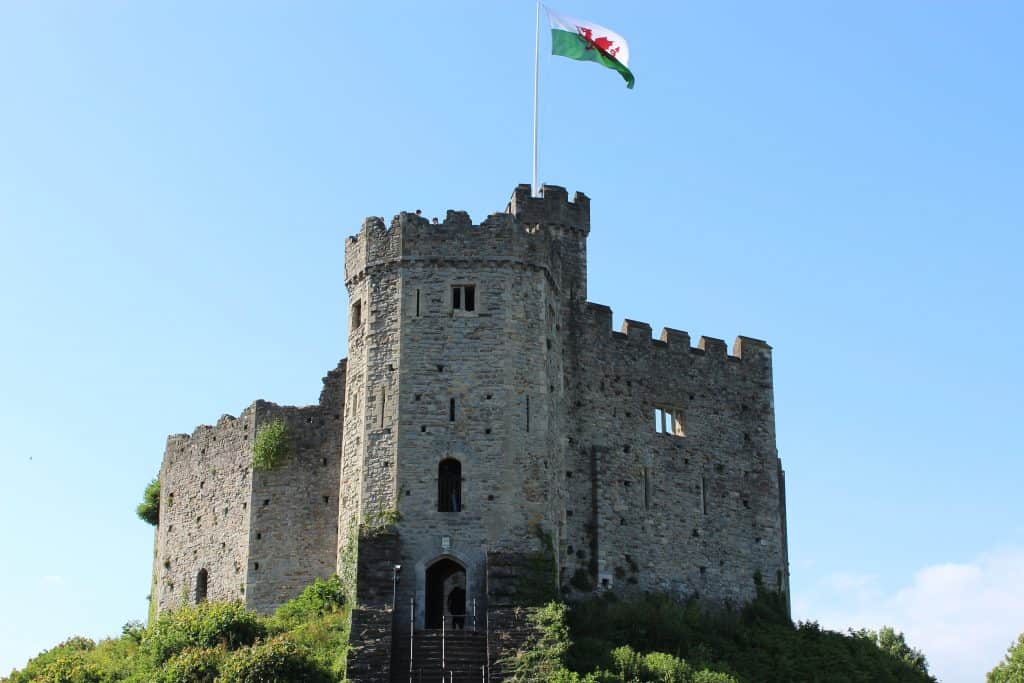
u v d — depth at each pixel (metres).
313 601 80.19
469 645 73.88
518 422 78.88
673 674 74.94
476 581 76.12
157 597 97.19
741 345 97.25
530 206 91.94
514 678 71.50
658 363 92.69
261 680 70.19
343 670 71.81
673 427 93.19
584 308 90.25
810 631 90.62
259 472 90.00
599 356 90.00
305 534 88.69
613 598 85.38
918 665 94.94
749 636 87.88
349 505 79.56
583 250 92.25
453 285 80.75
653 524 89.12
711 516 92.19
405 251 81.12
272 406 91.00
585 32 91.38
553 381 82.75
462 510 77.12
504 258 81.06
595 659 74.81
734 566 92.25
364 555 76.31
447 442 78.19
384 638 73.06
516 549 76.75
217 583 91.44
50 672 78.12
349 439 80.81
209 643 77.44
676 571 89.31
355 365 81.56
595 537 86.12
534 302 81.50
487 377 79.25
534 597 76.00
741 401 96.06
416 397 78.88
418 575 76.12
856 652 88.38
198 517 94.56
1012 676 95.25
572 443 87.06
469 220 81.62
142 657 78.75
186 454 97.19
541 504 78.19
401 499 77.25
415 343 79.69
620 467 88.62
